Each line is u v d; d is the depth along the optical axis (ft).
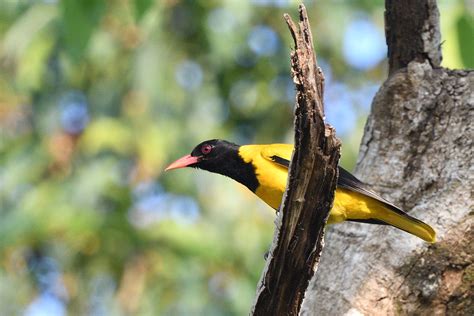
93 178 49.57
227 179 50.65
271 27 56.65
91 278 49.52
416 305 27.86
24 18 51.93
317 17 55.67
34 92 54.54
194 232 48.52
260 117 57.47
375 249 28.68
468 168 29.09
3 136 53.98
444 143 29.78
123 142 51.24
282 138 57.11
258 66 57.26
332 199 22.26
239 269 48.96
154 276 48.42
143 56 52.49
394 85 31.01
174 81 52.80
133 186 50.24
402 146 30.32
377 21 56.65
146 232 48.83
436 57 31.30
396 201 29.45
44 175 51.72
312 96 21.21
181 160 32.65
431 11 31.24
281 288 22.95
